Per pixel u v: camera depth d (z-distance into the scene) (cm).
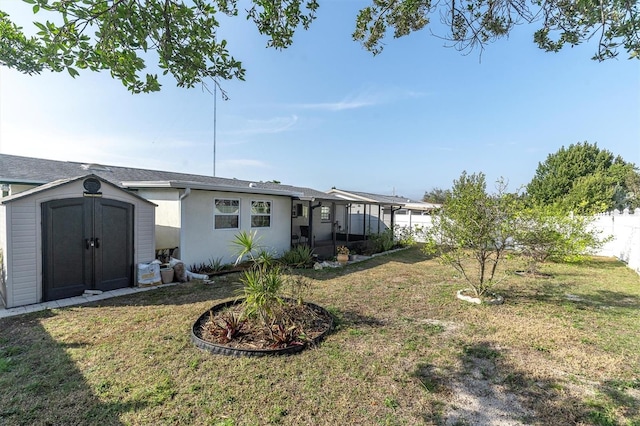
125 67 242
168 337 393
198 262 838
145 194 883
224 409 254
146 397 267
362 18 385
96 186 595
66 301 540
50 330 411
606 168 2373
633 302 582
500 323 465
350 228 1831
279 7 322
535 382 304
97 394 270
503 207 546
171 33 254
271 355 346
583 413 257
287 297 530
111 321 447
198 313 486
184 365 323
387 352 363
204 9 270
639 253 855
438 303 568
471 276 819
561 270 904
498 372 322
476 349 374
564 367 334
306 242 1238
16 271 505
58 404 255
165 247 832
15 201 501
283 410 254
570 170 2306
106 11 205
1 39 313
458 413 255
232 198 930
